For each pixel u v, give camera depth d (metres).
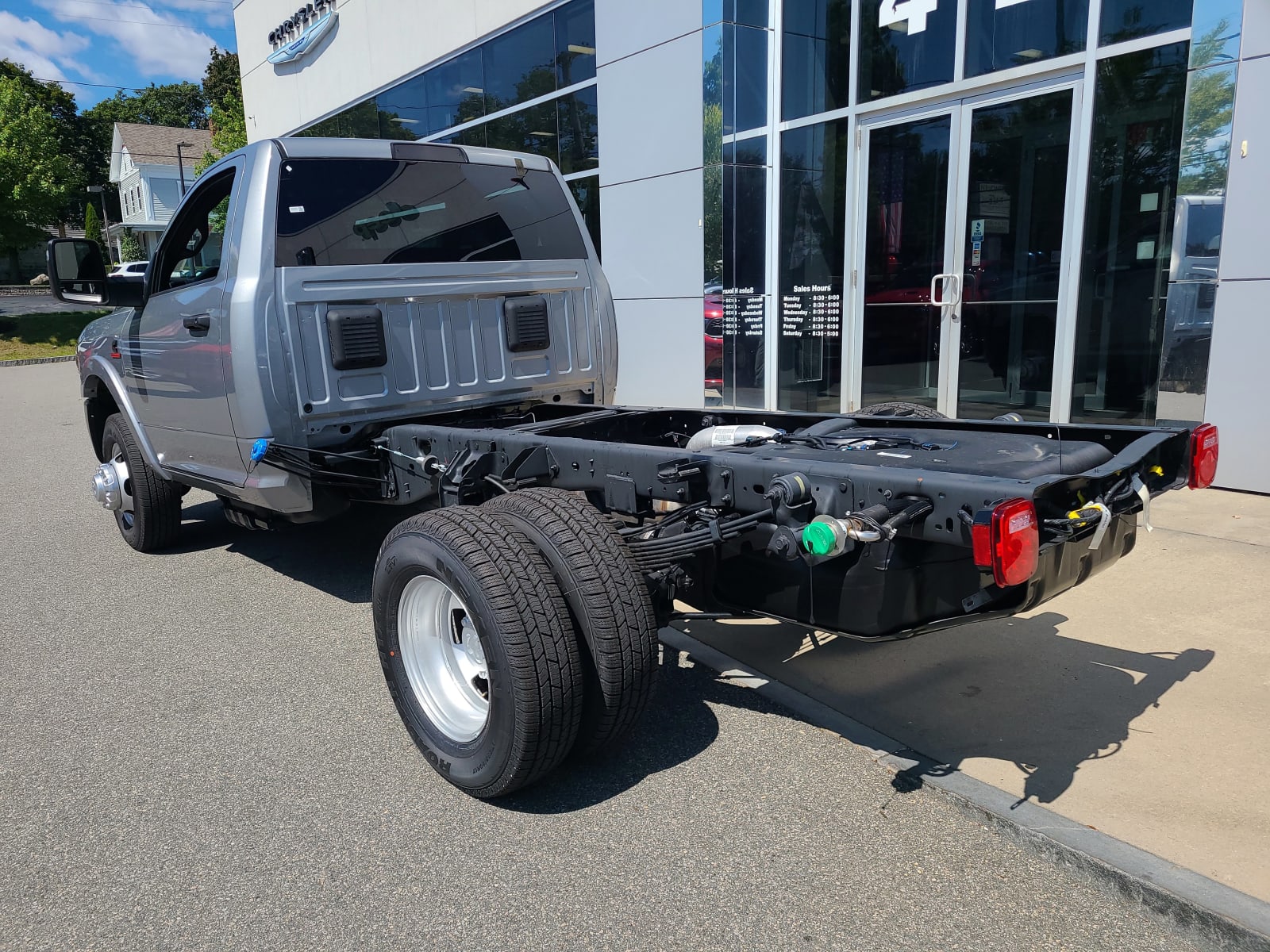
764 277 9.13
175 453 5.18
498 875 2.64
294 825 2.93
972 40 7.52
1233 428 6.01
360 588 5.28
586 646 2.86
